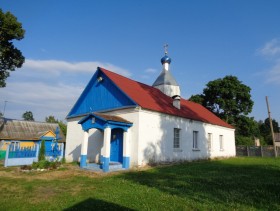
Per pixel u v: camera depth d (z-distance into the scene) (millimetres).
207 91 40969
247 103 39531
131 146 14867
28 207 6402
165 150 16625
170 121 17562
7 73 19750
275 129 68375
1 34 17812
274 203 6480
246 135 40625
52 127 28500
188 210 5910
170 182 9625
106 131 13547
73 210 6070
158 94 21156
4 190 8453
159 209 5984
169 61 27906
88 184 9438
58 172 12633
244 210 5855
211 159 22469
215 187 8609
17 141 23094
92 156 17734
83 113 19156
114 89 17062
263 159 23828
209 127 23156
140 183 9406
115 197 7156
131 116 15359
